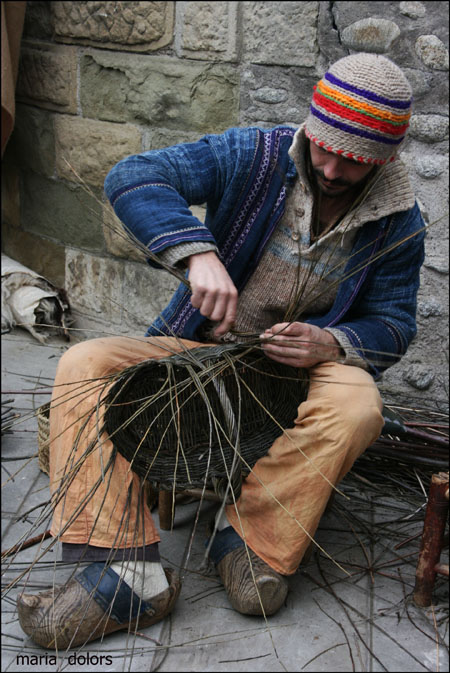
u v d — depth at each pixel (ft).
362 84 5.50
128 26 10.30
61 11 11.04
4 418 8.73
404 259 6.41
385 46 8.55
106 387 5.88
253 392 6.11
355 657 5.61
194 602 6.16
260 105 9.52
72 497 5.79
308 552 6.58
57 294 12.10
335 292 6.47
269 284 6.51
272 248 6.42
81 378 6.01
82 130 11.32
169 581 5.96
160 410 5.84
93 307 12.01
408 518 7.34
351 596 6.30
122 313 11.64
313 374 6.14
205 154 6.36
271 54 9.23
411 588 6.41
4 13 10.94
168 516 6.97
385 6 8.43
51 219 12.28
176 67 10.01
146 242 5.81
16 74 11.54
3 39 10.78
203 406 5.89
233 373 6.00
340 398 5.76
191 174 6.26
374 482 7.92
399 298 6.51
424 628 5.95
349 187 5.98
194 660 5.55
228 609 6.08
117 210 6.06
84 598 5.56
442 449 7.43
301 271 6.39
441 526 5.96
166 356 6.18
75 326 12.26
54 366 10.82
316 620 6.00
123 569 5.63
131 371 5.61
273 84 9.35
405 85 5.62
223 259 6.46
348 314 6.68
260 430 6.08
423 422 7.98
